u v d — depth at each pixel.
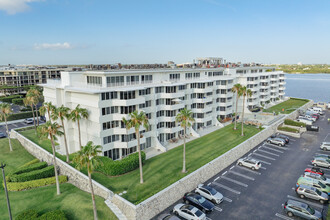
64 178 42.78
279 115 82.06
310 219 30.92
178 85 56.81
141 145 51.72
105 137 45.44
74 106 49.31
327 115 92.06
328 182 39.50
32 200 37.00
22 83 141.50
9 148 59.12
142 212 31.25
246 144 55.00
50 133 37.59
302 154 53.78
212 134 63.25
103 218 31.83
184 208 32.28
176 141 57.66
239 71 91.19
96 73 46.94
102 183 38.50
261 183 41.06
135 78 51.44
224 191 38.62
